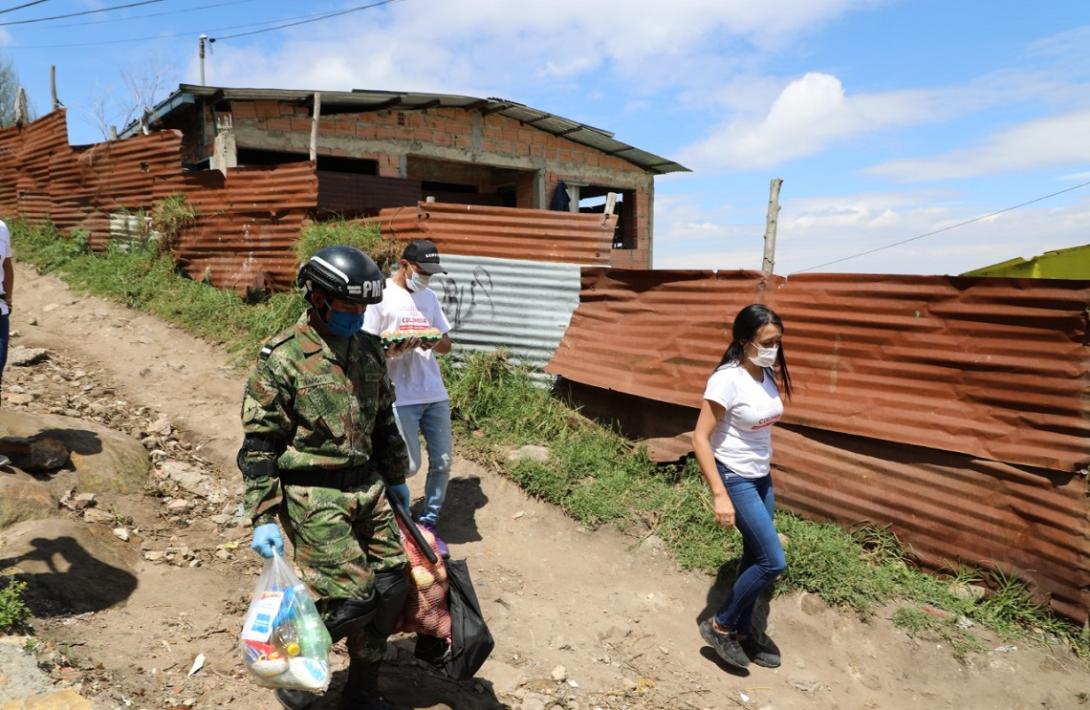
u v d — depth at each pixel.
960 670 4.08
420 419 4.60
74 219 11.30
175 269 9.70
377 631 2.76
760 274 5.45
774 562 3.69
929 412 4.76
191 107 11.38
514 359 6.78
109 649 3.07
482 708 3.21
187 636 3.32
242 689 3.00
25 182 12.18
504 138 14.71
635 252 17.42
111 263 10.11
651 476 5.80
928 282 4.74
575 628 4.08
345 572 2.56
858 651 4.17
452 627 2.93
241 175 8.90
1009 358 4.48
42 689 2.58
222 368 7.39
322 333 2.61
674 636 4.17
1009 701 3.93
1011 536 4.49
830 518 5.13
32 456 4.45
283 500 2.63
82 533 3.92
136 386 6.89
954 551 4.69
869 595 4.46
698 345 5.72
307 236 7.85
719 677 3.88
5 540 3.71
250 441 2.54
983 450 4.56
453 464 5.81
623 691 3.59
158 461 5.30
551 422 6.27
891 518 4.91
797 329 5.28
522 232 6.92
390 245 7.27
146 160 10.01
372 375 2.73
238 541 4.46
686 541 4.93
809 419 5.18
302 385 2.52
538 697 3.38
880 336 4.95
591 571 4.74
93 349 7.77
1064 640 4.30
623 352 6.13
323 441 2.58
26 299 9.52
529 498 5.42
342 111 12.54
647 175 17.70
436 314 4.57
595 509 5.20
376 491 2.74
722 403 3.65
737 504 3.73
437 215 7.02
